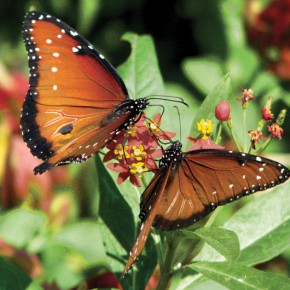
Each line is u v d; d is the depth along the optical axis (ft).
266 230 2.67
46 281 2.86
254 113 3.23
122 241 2.65
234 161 2.45
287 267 3.03
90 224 2.96
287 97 3.27
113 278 2.80
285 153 3.24
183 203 2.48
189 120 3.19
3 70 3.08
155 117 2.57
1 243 2.88
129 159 2.53
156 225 2.48
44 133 2.51
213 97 2.59
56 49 2.52
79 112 2.52
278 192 2.68
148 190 2.48
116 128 2.52
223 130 3.12
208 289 2.85
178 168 2.46
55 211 3.09
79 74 2.53
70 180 3.13
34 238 2.93
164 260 2.58
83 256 2.93
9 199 3.10
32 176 3.09
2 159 3.07
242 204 2.96
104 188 2.66
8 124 3.08
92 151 2.52
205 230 2.47
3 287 2.55
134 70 2.76
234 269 2.52
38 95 2.52
